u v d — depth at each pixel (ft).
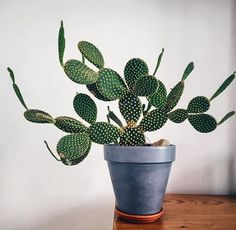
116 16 2.83
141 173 1.60
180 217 1.95
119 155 1.60
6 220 2.82
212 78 2.76
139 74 1.69
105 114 2.76
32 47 2.84
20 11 2.84
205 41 2.78
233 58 2.77
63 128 1.65
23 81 2.82
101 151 2.80
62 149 1.55
